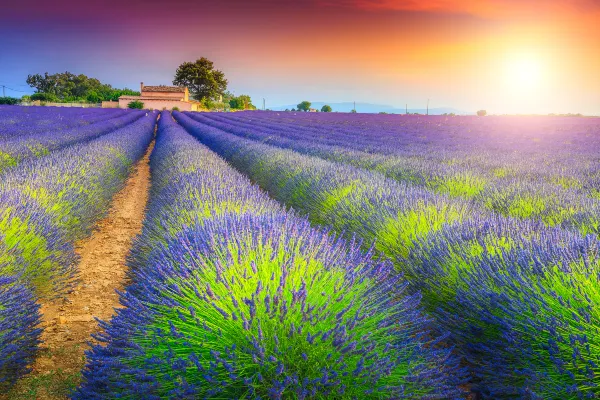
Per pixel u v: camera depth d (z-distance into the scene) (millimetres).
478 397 2494
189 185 5434
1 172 7449
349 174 7098
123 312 2332
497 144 19156
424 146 17359
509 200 5637
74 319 3646
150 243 3973
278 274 2285
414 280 3311
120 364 2000
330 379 1843
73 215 5508
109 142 13086
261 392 1824
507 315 2553
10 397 2545
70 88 104938
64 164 7469
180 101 75438
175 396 1769
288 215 3568
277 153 10977
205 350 1947
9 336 2541
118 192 9859
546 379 2154
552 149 16594
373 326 2100
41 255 3811
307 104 110250
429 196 5168
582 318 2189
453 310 2990
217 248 2646
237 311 2016
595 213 4422
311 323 1961
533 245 3020
